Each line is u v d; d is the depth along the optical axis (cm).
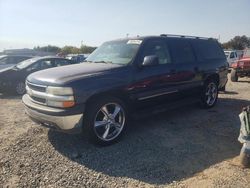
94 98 484
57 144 506
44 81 480
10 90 1088
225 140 530
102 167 420
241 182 374
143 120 653
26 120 670
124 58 565
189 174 399
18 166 424
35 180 384
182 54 666
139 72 546
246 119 423
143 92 555
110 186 369
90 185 371
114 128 513
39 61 1162
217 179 383
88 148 489
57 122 455
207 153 470
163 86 595
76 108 455
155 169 414
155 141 522
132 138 537
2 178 391
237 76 1474
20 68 1122
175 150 481
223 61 806
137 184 374
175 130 585
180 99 658
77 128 464
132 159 446
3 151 479
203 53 739
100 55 623
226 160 443
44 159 447
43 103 479
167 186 369
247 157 418
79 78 472
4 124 640
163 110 614
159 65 591
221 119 668
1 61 1553
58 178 389
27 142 517
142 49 571
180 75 638
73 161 440
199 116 692
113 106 509
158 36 629
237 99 925
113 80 503
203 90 731
